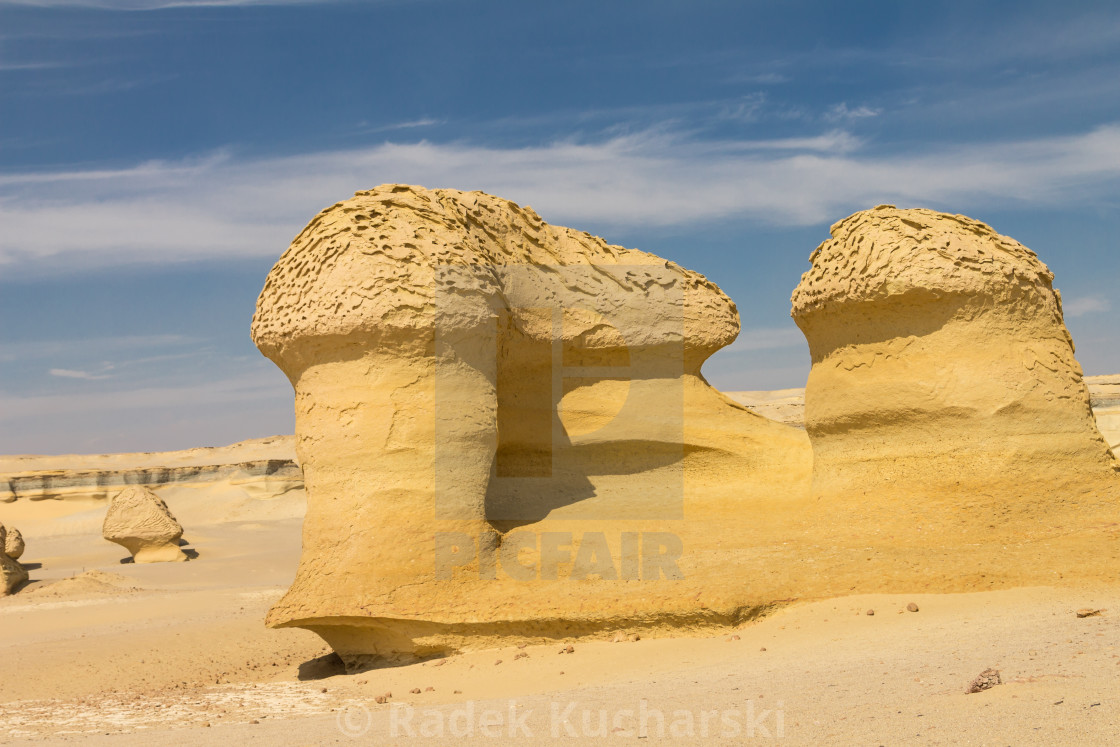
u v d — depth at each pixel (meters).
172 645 12.58
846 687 5.54
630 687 6.55
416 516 8.88
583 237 12.09
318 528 9.10
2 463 60.12
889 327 9.49
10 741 7.06
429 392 9.09
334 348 9.23
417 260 9.17
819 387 10.12
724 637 7.73
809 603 7.86
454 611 8.55
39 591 20.69
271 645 12.28
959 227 9.49
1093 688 4.68
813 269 10.11
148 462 62.06
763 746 4.64
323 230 9.48
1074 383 9.35
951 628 6.83
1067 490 8.86
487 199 10.95
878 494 9.35
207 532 40.22
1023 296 9.27
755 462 11.59
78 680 10.59
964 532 8.62
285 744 5.84
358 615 8.58
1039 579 7.67
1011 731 4.25
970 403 9.02
